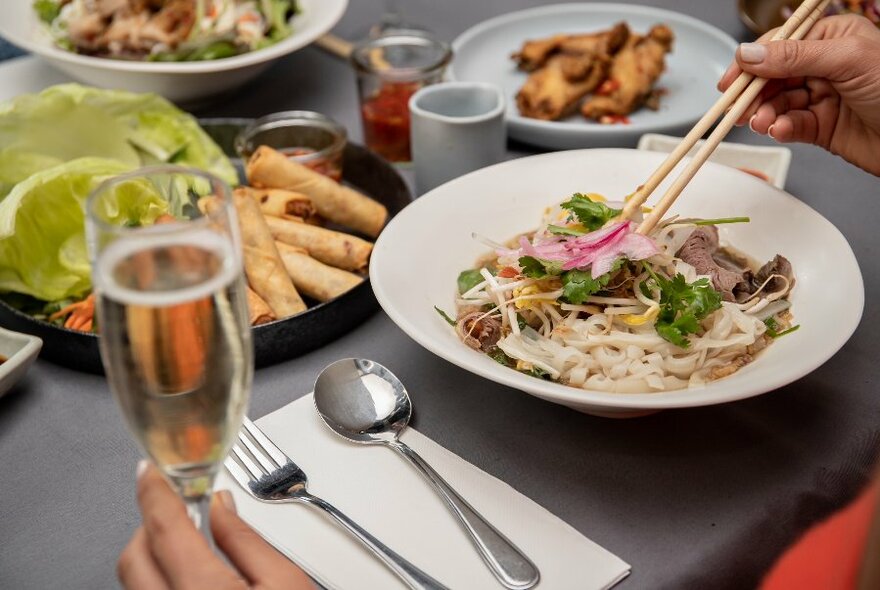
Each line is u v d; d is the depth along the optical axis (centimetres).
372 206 96
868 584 55
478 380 83
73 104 96
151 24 109
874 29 89
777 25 113
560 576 71
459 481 76
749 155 94
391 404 80
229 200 60
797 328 79
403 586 71
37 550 75
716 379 78
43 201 88
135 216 72
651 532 74
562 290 80
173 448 62
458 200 87
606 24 119
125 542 75
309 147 102
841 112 91
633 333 79
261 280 88
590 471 77
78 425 82
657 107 109
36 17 115
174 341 58
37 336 85
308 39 109
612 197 89
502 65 115
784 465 77
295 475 76
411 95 103
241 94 113
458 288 84
